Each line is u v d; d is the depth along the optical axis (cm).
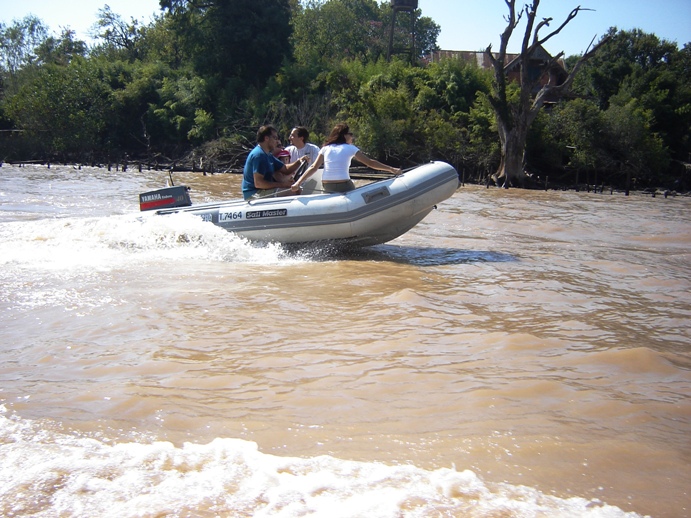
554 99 3947
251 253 796
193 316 521
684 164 3259
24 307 539
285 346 452
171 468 284
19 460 290
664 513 255
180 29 4203
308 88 3881
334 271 711
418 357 432
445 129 3159
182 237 818
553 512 254
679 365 430
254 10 4141
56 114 4091
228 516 249
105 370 403
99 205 1329
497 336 480
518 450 303
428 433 320
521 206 1683
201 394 366
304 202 813
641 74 3941
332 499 260
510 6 2755
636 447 308
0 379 388
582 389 380
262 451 301
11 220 1055
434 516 249
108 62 4591
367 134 3178
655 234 1152
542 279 708
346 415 340
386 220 815
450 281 682
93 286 612
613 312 576
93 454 296
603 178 3131
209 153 3588
